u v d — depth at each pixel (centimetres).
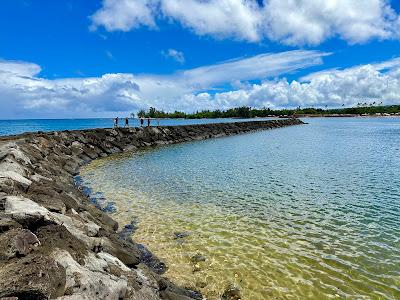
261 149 4200
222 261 1084
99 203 1742
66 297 528
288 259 1094
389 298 877
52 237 700
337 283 949
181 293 880
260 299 874
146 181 2277
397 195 1848
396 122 12938
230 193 1927
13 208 743
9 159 1441
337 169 2672
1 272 516
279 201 1753
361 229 1349
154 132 5275
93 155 3547
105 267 712
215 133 6900
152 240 1256
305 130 8562
